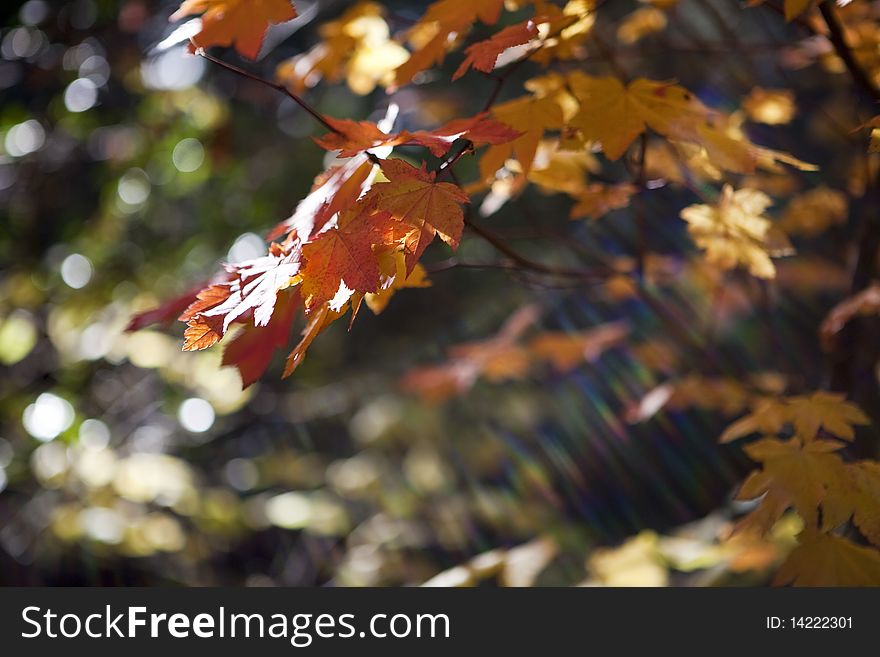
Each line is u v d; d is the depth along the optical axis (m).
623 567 2.46
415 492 4.57
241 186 4.81
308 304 1.18
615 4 3.13
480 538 4.50
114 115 4.30
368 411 5.20
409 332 6.08
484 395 5.07
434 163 3.28
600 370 4.36
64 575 3.52
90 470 3.25
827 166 3.18
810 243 3.32
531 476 4.76
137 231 4.38
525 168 1.54
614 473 4.89
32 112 4.24
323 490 4.99
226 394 3.90
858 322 2.25
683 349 3.16
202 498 3.79
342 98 5.50
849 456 2.04
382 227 1.18
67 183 4.36
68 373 3.92
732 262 1.87
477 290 5.75
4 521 3.37
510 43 1.39
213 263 4.42
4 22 3.98
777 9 1.79
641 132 1.64
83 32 3.87
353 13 2.09
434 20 1.52
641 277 2.25
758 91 2.13
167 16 3.81
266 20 1.45
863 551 1.48
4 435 3.58
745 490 1.54
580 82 1.69
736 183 2.44
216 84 4.33
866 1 2.08
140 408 4.18
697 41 2.29
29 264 4.12
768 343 3.49
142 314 1.61
